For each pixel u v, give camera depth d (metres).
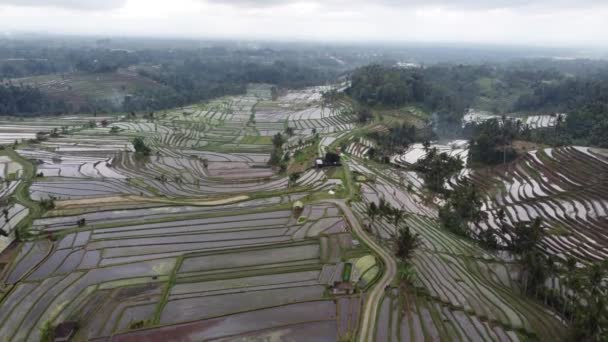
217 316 43.62
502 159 102.19
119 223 66.62
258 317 43.72
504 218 71.62
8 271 51.81
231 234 63.72
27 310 44.41
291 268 53.72
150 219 68.88
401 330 42.28
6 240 59.97
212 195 82.00
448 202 77.88
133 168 101.31
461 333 42.22
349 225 66.56
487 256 61.06
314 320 43.28
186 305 45.69
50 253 56.56
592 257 57.06
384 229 66.44
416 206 80.50
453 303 47.47
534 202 75.94
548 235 63.38
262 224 67.38
